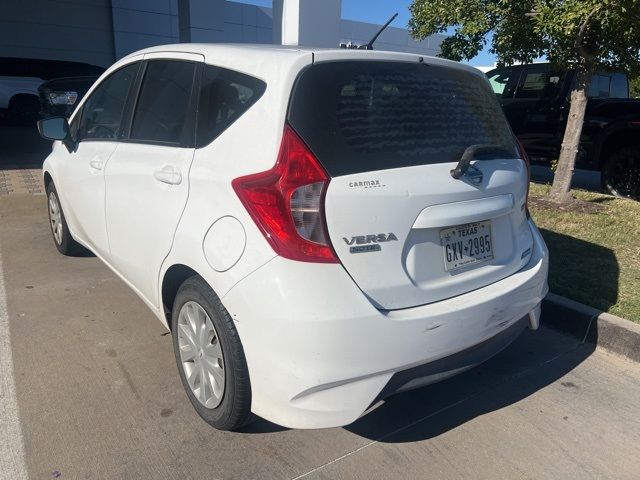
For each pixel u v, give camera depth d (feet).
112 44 64.03
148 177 9.42
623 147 25.66
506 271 9.00
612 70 21.30
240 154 7.61
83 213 12.87
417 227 7.50
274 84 7.48
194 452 8.11
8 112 49.67
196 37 48.44
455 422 9.11
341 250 6.93
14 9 57.82
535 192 24.30
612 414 9.45
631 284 13.96
